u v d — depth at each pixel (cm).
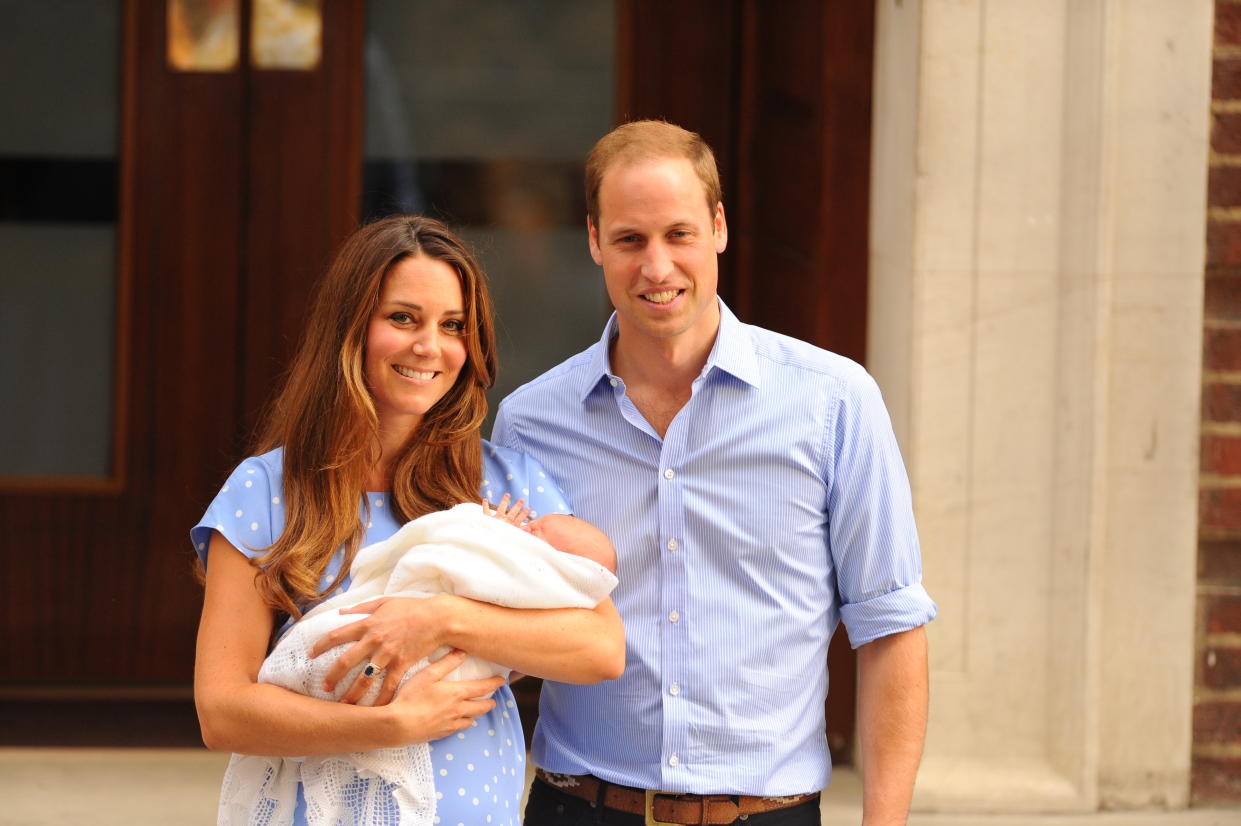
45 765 893
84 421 988
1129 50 803
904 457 830
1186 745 830
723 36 987
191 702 984
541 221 1001
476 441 539
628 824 543
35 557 980
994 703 831
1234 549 835
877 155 870
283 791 488
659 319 522
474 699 486
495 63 991
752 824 536
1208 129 807
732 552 542
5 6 966
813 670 554
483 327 533
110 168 977
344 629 471
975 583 827
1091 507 809
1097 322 805
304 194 982
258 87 977
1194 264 812
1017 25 804
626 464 551
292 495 503
